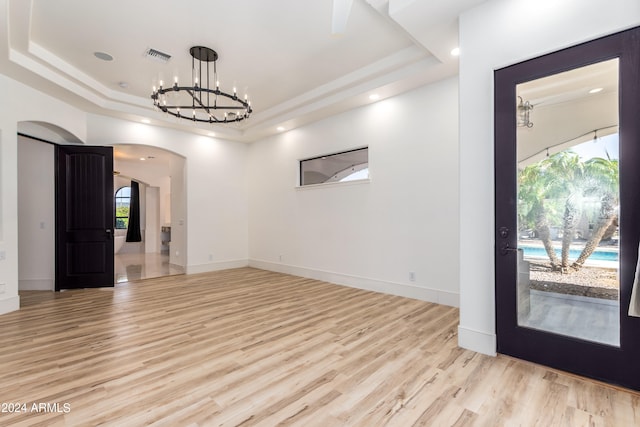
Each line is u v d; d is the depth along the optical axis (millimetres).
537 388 1940
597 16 1968
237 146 6867
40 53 3391
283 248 6098
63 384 2008
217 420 1652
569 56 2078
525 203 2287
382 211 4422
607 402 1789
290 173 5938
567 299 2119
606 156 1984
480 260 2469
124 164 9016
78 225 4750
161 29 3104
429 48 3059
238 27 3090
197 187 6219
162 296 4289
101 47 3424
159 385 1999
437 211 3832
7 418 1661
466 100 2529
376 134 4496
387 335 2828
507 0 2316
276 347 2582
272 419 1663
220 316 3406
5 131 3480
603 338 1984
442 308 3641
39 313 3523
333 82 4375
